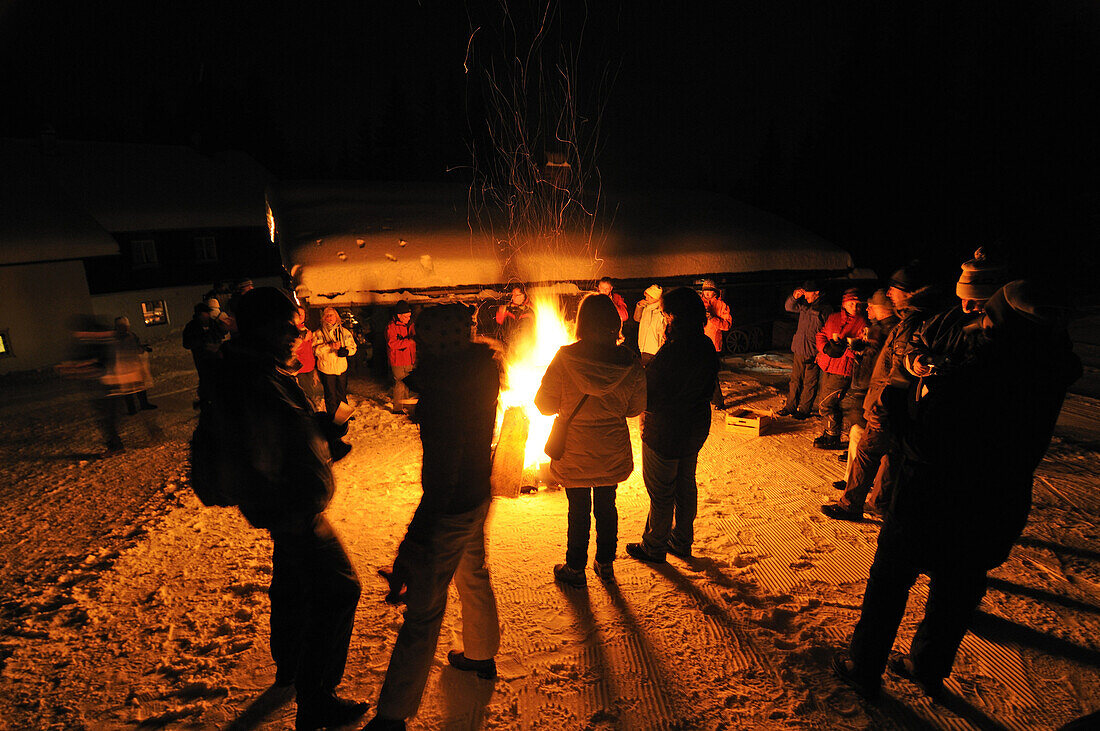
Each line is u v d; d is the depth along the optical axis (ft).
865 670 9.21
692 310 12.42
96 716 9.18
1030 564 13.33
